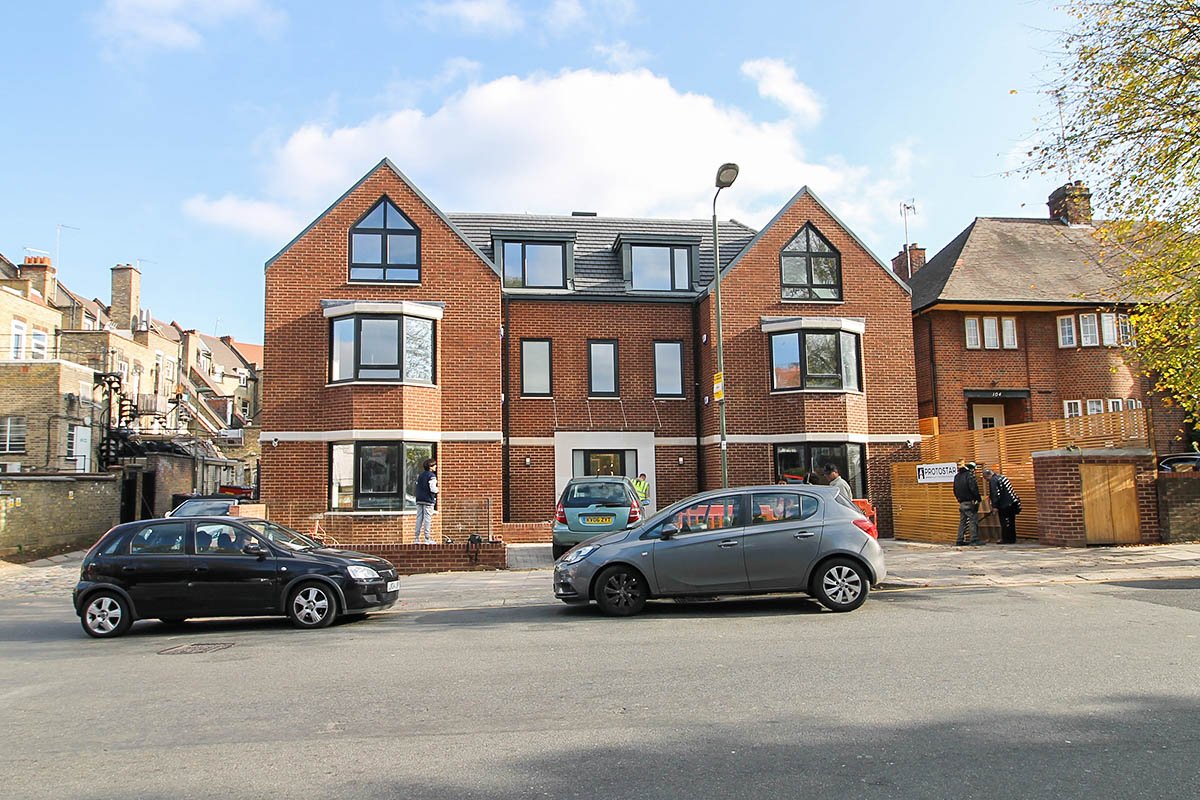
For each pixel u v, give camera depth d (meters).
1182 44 13.05
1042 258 28.58
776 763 5.01
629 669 7.58
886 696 6.42
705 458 23.28
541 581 14.58
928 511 20.09
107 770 5.20
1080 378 26.94
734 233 26.69
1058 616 9.75
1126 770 4.78
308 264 21.33
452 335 21.56
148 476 31.52
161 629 11.18
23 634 10.95
